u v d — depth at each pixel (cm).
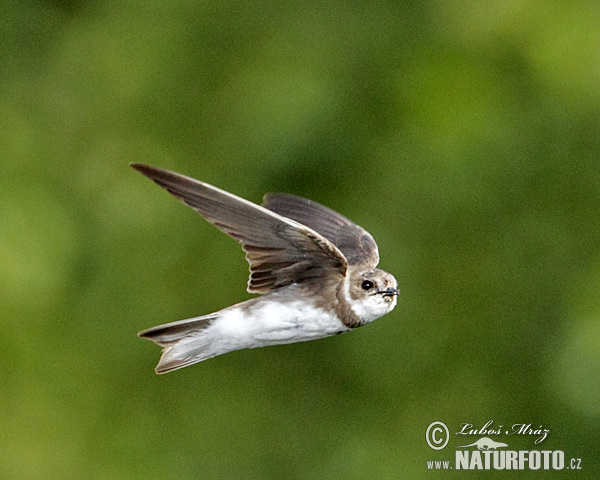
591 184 1520
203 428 1515
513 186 1520
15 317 1408
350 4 1554
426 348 1506
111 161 1510
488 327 1520
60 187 1493
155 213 1484
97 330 1473
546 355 1512
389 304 1023
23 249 1394
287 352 1534
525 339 1520
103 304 1475
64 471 1455
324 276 1005
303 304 1003
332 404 1530
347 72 1510
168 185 912
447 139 1457
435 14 1532
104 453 1475
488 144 1459
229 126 1502
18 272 1376
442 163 1457
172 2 1566
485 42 1504
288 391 1538
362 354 1509
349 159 1479
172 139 1525
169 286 1484
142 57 1549
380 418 1520
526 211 1527
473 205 1498
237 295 1482
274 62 1512
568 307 1488
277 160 1457
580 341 1429
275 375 1540
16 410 1451
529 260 1522
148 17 1571
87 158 1516
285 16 1553
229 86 1526
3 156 1493
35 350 1439
